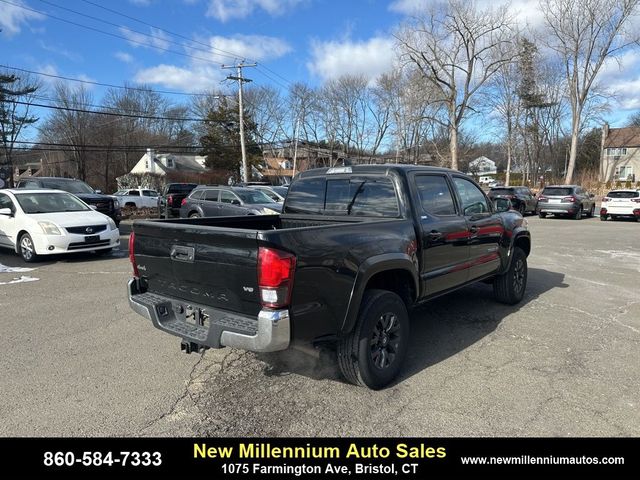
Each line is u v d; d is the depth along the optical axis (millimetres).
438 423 3129
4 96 44438
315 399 3473
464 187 5141
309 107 58281
